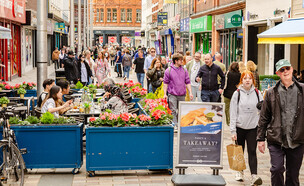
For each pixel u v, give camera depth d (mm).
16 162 6984
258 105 7496
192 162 7035
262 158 9531
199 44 36781
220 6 27984
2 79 27188
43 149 8188
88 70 18391
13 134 7125
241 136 7793
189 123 7012
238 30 24797
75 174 8273
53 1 52031
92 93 13711
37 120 8289
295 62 17172
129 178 8039
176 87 11992
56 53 37031
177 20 47250
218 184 6711
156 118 8195
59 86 10586
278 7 19031
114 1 117125
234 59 26750
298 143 6203
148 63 19031
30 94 14633
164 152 8234
